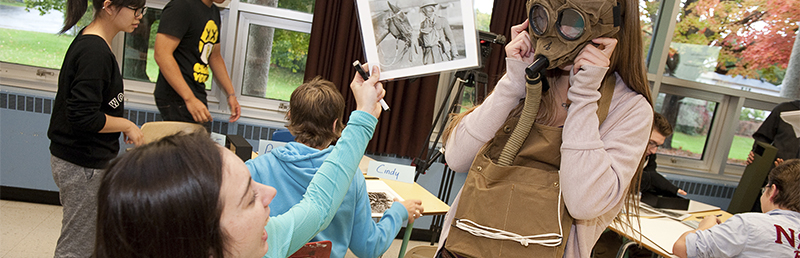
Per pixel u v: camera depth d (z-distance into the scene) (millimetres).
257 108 2957
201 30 2203
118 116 1750
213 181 415
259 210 475
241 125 2873
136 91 2773
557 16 736
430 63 859
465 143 937
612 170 750
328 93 1233
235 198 442
